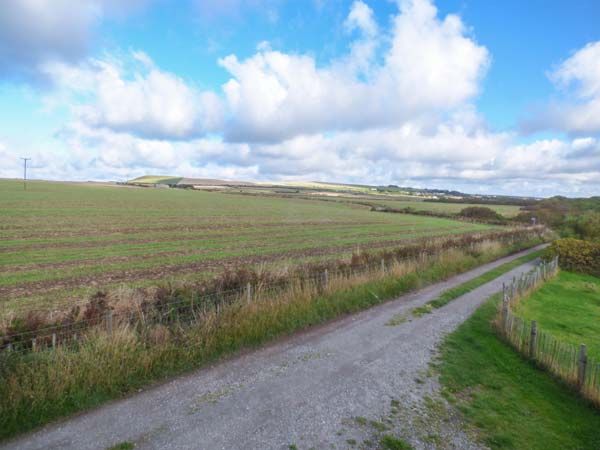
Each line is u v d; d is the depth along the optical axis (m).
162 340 8.25
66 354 7.09
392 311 13.23
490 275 21.77
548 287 21.53
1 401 5.91
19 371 6.31
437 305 14.31
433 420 6.61
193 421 6.20
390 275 16.39
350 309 12.83
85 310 9.03
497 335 11.36
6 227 35.28
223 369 8.18
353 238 37.97
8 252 24.11
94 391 6.75
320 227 47.97
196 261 23.28
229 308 9.95
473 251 26.86
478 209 79.94
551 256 29.12
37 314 8.46
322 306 12.04
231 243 31.72
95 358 7.10
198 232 38.44
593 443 6.20
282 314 10.70
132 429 5.93
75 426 5.95
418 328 11.59
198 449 5.51
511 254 33.53
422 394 7.52
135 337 7.91
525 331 10.80
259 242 32.88
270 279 12.44
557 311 16.39
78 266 20.77
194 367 8.17
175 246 29.16
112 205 68.19
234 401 6.88
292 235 38.62
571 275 27.25
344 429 6.18
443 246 25.41
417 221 64.94
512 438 6.20
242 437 5.82
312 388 7.50
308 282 12.84
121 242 30.11
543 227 53.75
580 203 90.50
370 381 7.94
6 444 5.50
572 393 7.91
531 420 6.82
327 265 16.08
